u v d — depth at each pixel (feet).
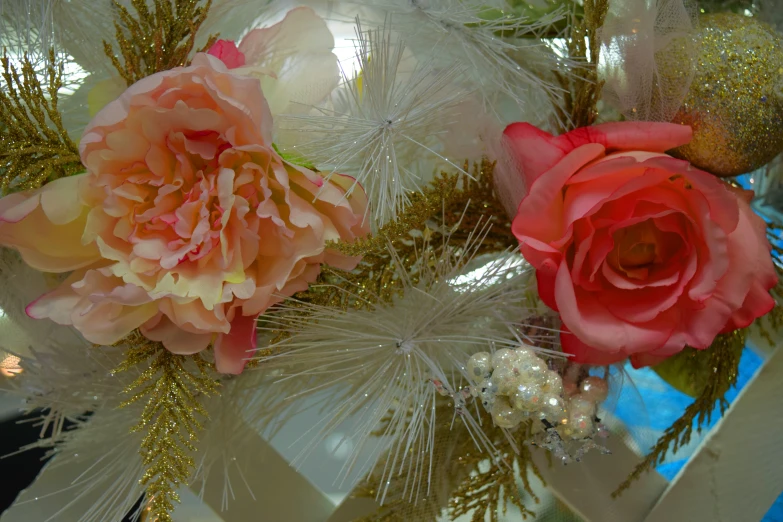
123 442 1.95
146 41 1.80
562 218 1.73
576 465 2.02
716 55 1.81
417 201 1.84
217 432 1.98
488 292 1.91
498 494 1.94
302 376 1.98
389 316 1.90
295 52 1.82
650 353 1.81
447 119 1.88
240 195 1.68
